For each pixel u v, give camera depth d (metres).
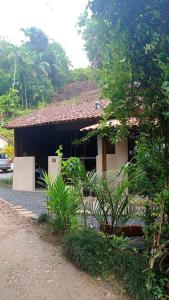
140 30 3.82
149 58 4.04
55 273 4.99
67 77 58.50
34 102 50.97
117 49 4.09
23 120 16.25
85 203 6.02
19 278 4.82
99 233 5.72
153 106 4.22
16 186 14.75
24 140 16.27
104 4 3.95
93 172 6.15
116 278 4.78
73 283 4.73
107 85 4.41
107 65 4.32
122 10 3.88
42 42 57.56
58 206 6.41
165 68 3.67
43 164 16.30
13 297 4.32
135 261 4.86
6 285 4.61
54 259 5.43
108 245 5.35
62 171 6.55
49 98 52.03
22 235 6.52
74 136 15.49
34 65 52.56
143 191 5.06
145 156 4.66
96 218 5.90
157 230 4.54
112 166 12.01
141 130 4.58
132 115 4.47
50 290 4.55
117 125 4.77
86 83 55.56
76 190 6.15
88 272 4.99
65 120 13.35
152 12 3.73
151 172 4.69
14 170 14.91
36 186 15.12
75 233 5.71
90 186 5.86
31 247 5.91
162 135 4.32
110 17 4.00
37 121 14.81
